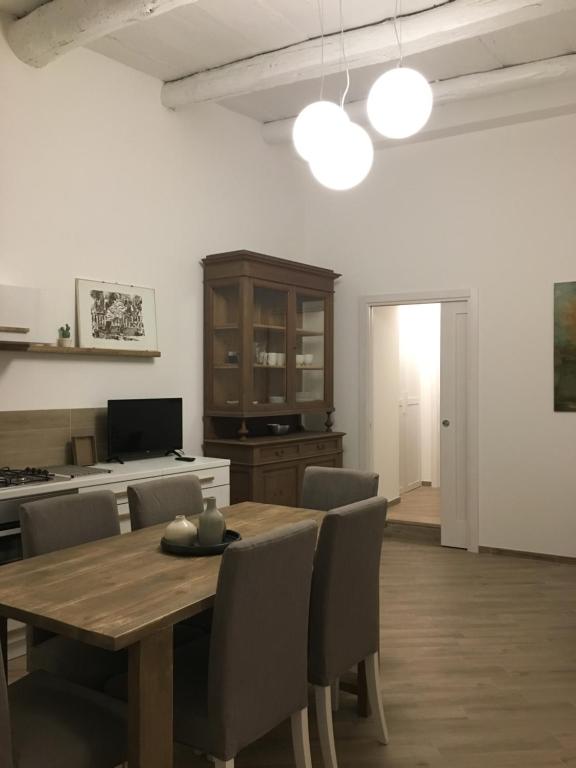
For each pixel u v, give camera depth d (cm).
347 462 602
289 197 597
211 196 512
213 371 499
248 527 279
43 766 162
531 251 512
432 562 500
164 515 300
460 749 248
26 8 369
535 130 509
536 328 510
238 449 484
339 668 232
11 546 318
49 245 397
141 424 434
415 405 784
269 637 195
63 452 405
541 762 239
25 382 386
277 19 389
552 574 469
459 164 541
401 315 743
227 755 183
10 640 322
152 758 173
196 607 187
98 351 412
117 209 438
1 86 372
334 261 604
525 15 348
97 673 222
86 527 265
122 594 193
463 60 454
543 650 337
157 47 422
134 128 450
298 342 541
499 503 524
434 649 339
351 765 238
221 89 447
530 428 513
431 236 554
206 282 501
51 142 398
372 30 387
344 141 237
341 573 230
